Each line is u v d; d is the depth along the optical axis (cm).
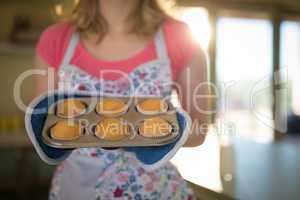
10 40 341
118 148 71
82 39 92
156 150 66
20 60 357
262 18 461
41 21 354
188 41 91
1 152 338
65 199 87
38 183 329
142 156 70
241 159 166
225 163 120
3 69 354
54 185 91
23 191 322
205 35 98
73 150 78
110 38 91
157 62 89
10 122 314
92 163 85
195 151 105
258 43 315
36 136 64
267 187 122
